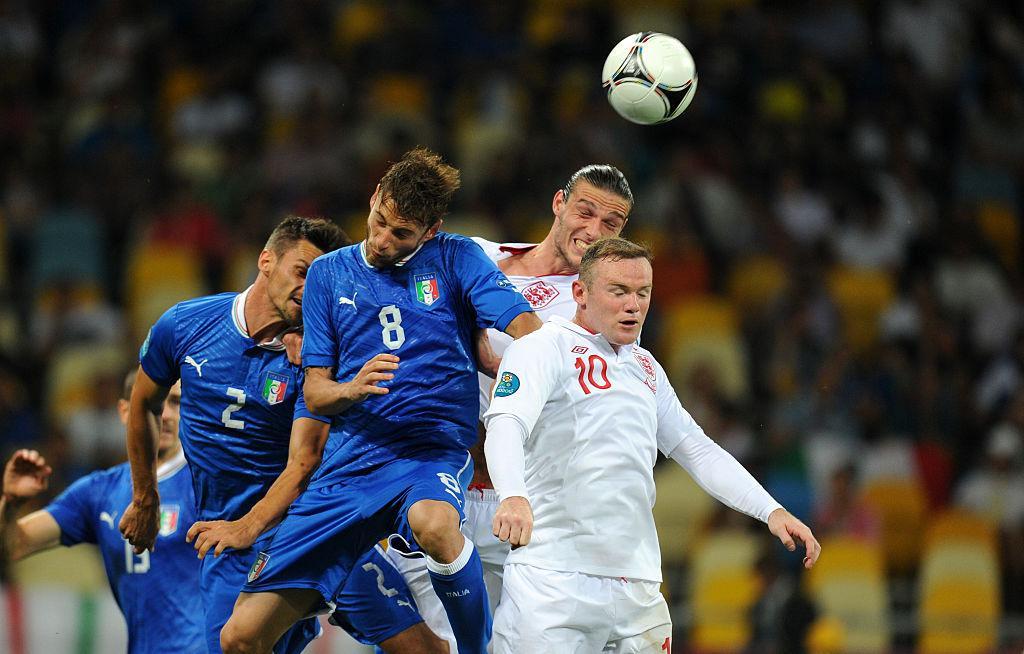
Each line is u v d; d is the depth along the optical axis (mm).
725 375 48219
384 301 18656
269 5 60375
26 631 30281
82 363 47219
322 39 58500
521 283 22359
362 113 56062
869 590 38250
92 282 51281
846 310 53031
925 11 63906
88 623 30500
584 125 56156
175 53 58781
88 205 53000
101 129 54812
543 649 17906
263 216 52125
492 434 17469
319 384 18453
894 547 43250
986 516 42500
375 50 58562
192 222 52031
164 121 56844
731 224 53812
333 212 52281
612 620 18172
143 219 52719
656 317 49875
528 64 59219
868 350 49750
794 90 59656
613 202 21641
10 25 58656
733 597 38062
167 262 51219
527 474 18469
